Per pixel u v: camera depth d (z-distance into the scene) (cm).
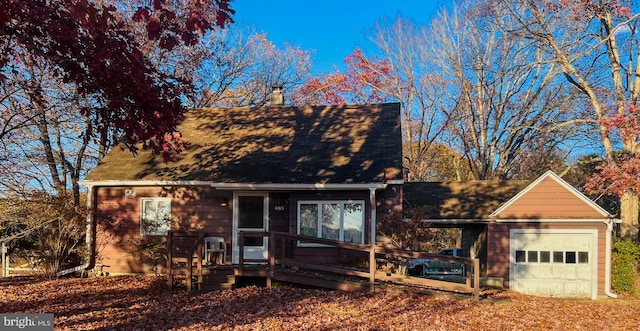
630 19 2136
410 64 3778
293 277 1329
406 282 1316
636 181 1733
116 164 1814
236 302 1160
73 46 805
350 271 1316
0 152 1497
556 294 1722
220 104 3512
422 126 3697
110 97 858
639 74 2314
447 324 1025
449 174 4181
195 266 1442
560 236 1744
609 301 1593
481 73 3328
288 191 1647
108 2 1867
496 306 1248
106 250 1736
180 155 1831
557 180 1745
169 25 867
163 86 901
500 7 2928
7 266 1761
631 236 2225
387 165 1656
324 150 1758
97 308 1105
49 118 1590
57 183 2008
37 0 793
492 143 3503
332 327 959
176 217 1717
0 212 1705
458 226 2041
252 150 1800
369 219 1582
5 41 969
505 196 1975
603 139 2178
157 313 1052
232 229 1689
